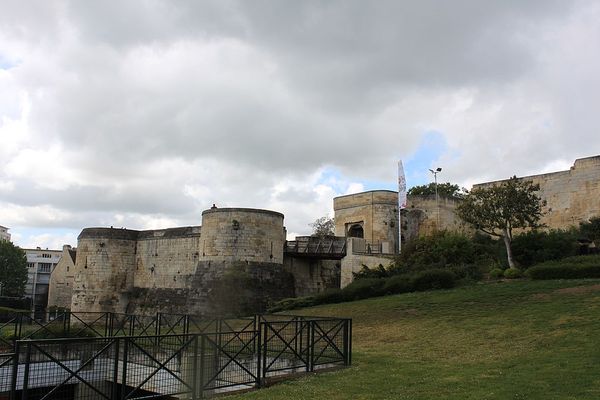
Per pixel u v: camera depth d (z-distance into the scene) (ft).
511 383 41.11
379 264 140.36
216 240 140.46
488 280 110.22
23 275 282.36
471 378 44.32
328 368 51.29
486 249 132.98
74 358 46.73
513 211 115.34
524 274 106.11
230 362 44.98
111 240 179.11
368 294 116.37
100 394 37.73
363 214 180.75
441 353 60.03
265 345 46.93
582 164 151.12
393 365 53.11
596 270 92.48
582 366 45.09
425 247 135.64
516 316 74.28
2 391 43.24
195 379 40.45
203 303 136.05
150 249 177.68
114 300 176.35
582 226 136.77
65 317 82.74
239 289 133.59
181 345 47.16
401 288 113.39
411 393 40.01
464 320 77.82
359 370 50.55
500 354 55.77
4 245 276.00
